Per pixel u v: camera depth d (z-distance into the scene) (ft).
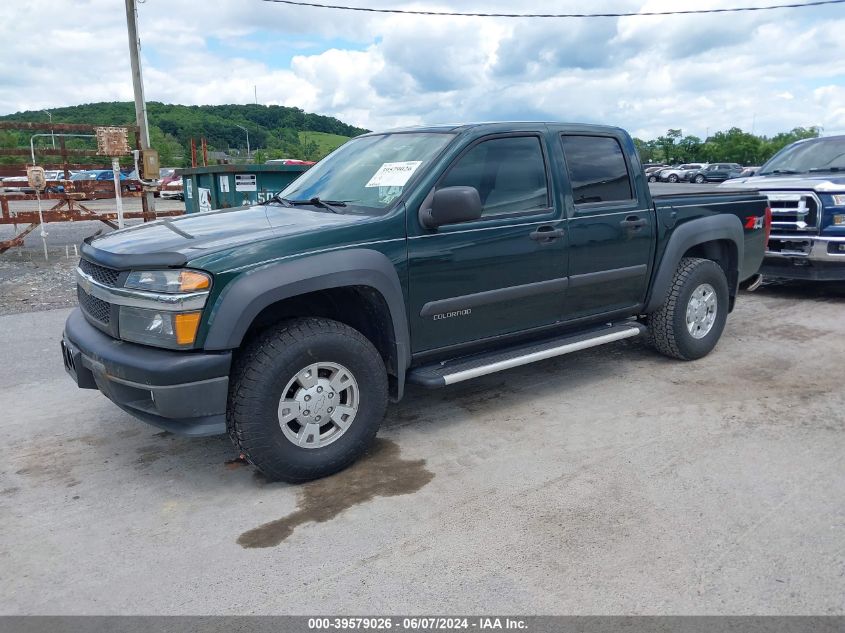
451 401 16.14
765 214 20.31
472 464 12.80
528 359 14.61
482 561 9.71
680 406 15.49
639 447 13.38
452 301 13.60
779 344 20.38
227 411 11.56
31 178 40.11
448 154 13.62
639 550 9.89
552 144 15.30
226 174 42.29
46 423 15.15
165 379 10.78
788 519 10.67
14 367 19.10
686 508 11.03
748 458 12.80
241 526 10.83
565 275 15.39
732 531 10.36
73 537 10.61
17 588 9.36
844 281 29.12
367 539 10.36
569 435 14.03
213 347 10.91
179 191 85.71
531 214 14.70
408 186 13.16
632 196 16.78
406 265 12.84
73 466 13.08
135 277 11.27
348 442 12.41
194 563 9.86
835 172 27.30
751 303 26.17
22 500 11.79
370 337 13.39
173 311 10.84
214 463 13.14
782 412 15.03
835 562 9.55
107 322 12.00
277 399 11.50
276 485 12.19
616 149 16.70
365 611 8.71
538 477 12.21
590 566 9.53
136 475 12.68
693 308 18.47
